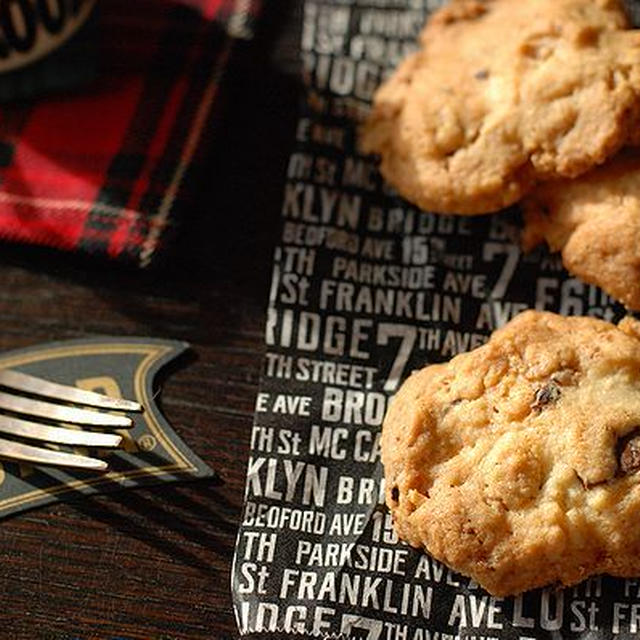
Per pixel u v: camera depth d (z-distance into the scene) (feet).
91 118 1.85
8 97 1.86
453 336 1.67
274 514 1.58
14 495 1.62
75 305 1.74
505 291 1.69
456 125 1.70
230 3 1.92
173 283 1.75
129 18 1.92
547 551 1.49
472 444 1.55
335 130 1.80
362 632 1.52
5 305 1.75
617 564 1.50
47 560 1.59
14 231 1.77
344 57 1.85
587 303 1.68
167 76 1.87
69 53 1.84
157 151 1.81
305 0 1.93
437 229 1.73
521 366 1.58
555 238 1.68
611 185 1.65
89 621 1.56
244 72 1.88
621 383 1.55
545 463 1.52
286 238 1.73
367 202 1.75
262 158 1.82
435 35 1.78
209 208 1.79
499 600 1.53
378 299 1.70
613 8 1.72
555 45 1.69
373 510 1.58
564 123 1.65
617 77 1.65
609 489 1.51
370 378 1.66
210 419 1.66
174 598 1.57
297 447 1.62
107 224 1.76
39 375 1.69
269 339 1.68
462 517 1.51
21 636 1.56
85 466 1.61
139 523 1.61
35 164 1.82
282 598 1.54
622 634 1.51
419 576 1.54
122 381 1.69
